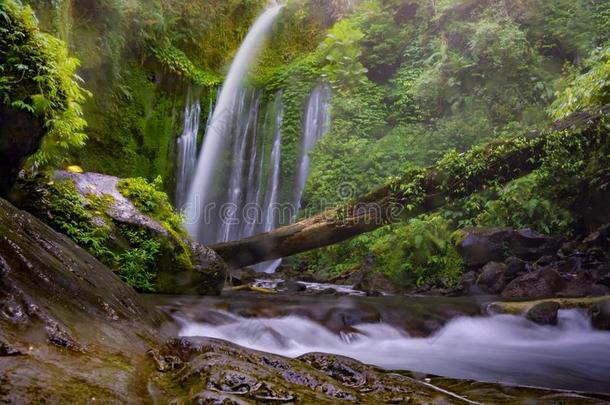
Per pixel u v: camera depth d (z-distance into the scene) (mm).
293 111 13945
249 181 13938
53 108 5008
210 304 4930
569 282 6406
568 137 6922
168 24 13625
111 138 11547
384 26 14859
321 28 17000
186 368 2049
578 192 7887
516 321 4871
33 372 1642
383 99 13938
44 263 2730
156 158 12492
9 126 4609
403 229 8898
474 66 12406
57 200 5387
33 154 5156
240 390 1845
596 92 7965
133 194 6156
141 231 5695
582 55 11906
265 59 16219
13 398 1438
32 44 4816
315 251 11172
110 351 2197
